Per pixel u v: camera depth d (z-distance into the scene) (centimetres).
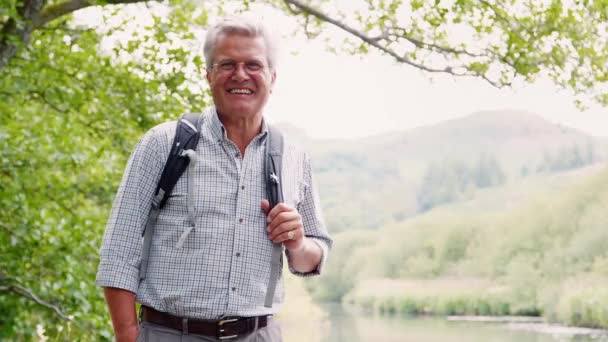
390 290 5931
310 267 263
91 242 643
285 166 254
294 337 4356
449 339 3931
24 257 633
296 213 241
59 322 652
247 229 238
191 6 744
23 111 724
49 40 714
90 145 725
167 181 236
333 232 9944
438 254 5903
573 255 4775
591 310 4081
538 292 4997
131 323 230
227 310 232
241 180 240
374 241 6525
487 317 5212
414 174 11738
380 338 4191
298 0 766
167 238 235
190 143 239
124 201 234
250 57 241
